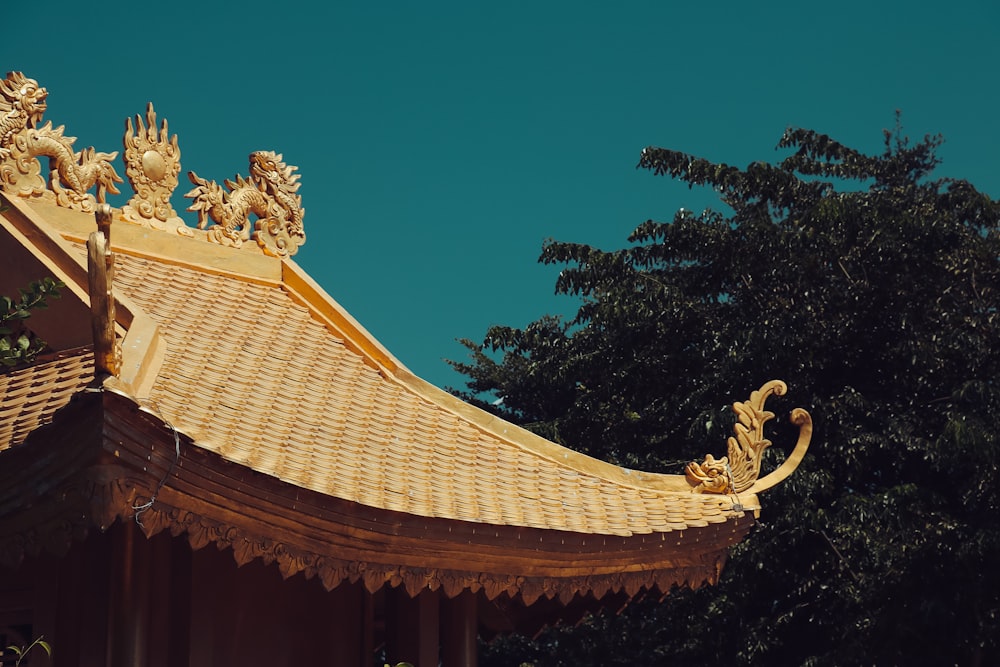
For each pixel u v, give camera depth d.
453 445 10.60
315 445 9.55
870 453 21.14
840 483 21.58
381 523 8.98
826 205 21.84
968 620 19.06
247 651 10.18
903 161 27.03
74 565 9.44
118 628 9.09
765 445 10.98
